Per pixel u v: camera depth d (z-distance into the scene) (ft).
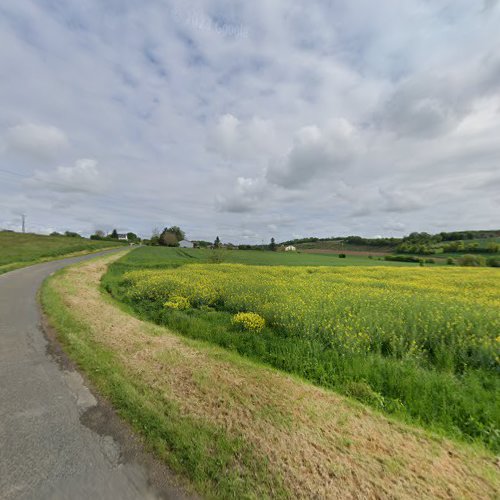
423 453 8.07
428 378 13.17
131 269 80.79
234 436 8.33
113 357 14.12
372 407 11.31
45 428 8.63
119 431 8.54
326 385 13.56
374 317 21.48
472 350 16.58
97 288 42.32
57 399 10.39
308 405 10.41
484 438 9.41
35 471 6.89
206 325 23.04
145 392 10.75
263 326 22.39
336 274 68.95
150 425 8.74
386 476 7.08
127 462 7.29
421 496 6.54
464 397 11.37
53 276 49.37
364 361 15.16
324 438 8.49
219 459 7.39
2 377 12.17
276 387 11.73
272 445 8.03
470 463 7.78
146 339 17.48
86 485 6.53
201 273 57.21
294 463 7.38
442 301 29.86
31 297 31.22
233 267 82.53
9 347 15.89
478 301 31.19
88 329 18.76
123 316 23.44
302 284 41.47
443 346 17.04
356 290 37.50
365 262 168.04
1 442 7.95
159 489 6.51
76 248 156.56
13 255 101.96
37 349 15.64
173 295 34.09
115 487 6.51
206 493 6.46
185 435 8.27
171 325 23.86
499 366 14.96
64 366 13.37
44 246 155.53
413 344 17.01
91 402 10.21
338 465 7.36
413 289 43.45
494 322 19.93
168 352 15.24
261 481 6.79
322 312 23.12
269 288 35.65
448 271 84.33
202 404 10.06
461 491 6.74
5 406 9.87
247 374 12.89
